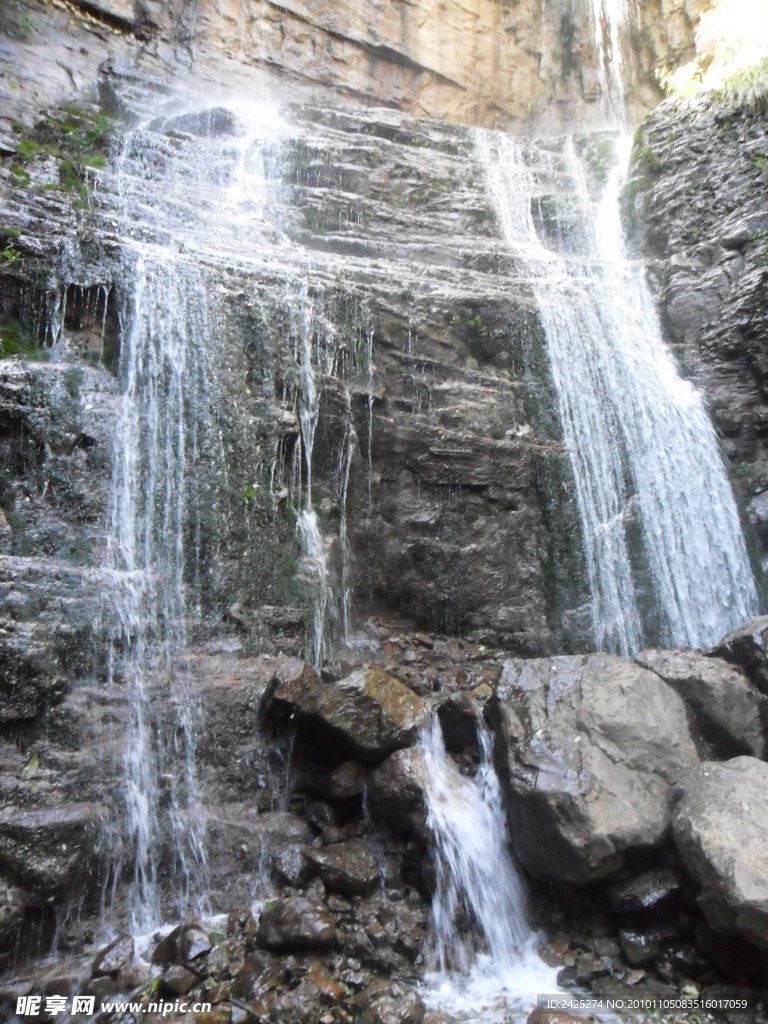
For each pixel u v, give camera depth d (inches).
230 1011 134.4
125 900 160.9
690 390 341.4
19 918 143.3
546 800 156.9
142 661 190.7
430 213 428.8
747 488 320.8
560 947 156.6
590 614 280.8
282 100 518.6
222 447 231.5
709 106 397.7
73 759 167.0
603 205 443.5
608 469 310.0
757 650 200.1
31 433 201.3
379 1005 134.3
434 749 186.5
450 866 162.9
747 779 155.7
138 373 229.8
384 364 297.9
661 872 154.7
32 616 175.6
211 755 186.2
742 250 357.1
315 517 253.4
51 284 236.1
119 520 206.7
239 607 216.2
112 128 389.1
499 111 609.0
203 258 275.6
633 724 169.2
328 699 184.5
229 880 170.2
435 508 284.5
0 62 398.6
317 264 317.7
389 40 563.2
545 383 321.4
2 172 282.7
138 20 470.6
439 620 275.0
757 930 133.3
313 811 184.4
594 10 603.8
